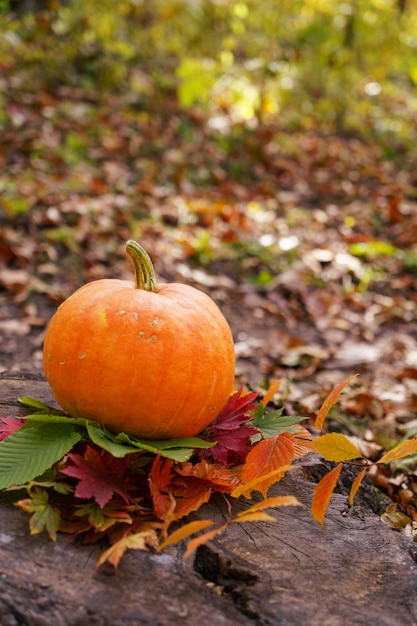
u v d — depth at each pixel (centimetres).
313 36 363
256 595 91
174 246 245
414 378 181
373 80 463
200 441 101
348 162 349
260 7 402
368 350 199
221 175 307
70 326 100
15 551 92
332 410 156
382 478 135
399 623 90
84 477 94
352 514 106
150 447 96
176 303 102
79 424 99
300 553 97
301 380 178
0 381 125
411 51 426
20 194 254
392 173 348
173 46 401
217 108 374
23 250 225
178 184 291
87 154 299
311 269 242
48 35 359
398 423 161
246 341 199
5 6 345
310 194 311
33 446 96
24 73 340
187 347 99
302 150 355
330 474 96
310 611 90
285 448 99
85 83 350
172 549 95
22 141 288
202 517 100
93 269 225
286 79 384
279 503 89
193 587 91
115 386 98
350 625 89
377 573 96
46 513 94
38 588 88
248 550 96
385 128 397
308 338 207
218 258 243
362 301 230
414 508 129
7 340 187
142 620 86
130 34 399
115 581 90
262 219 277
